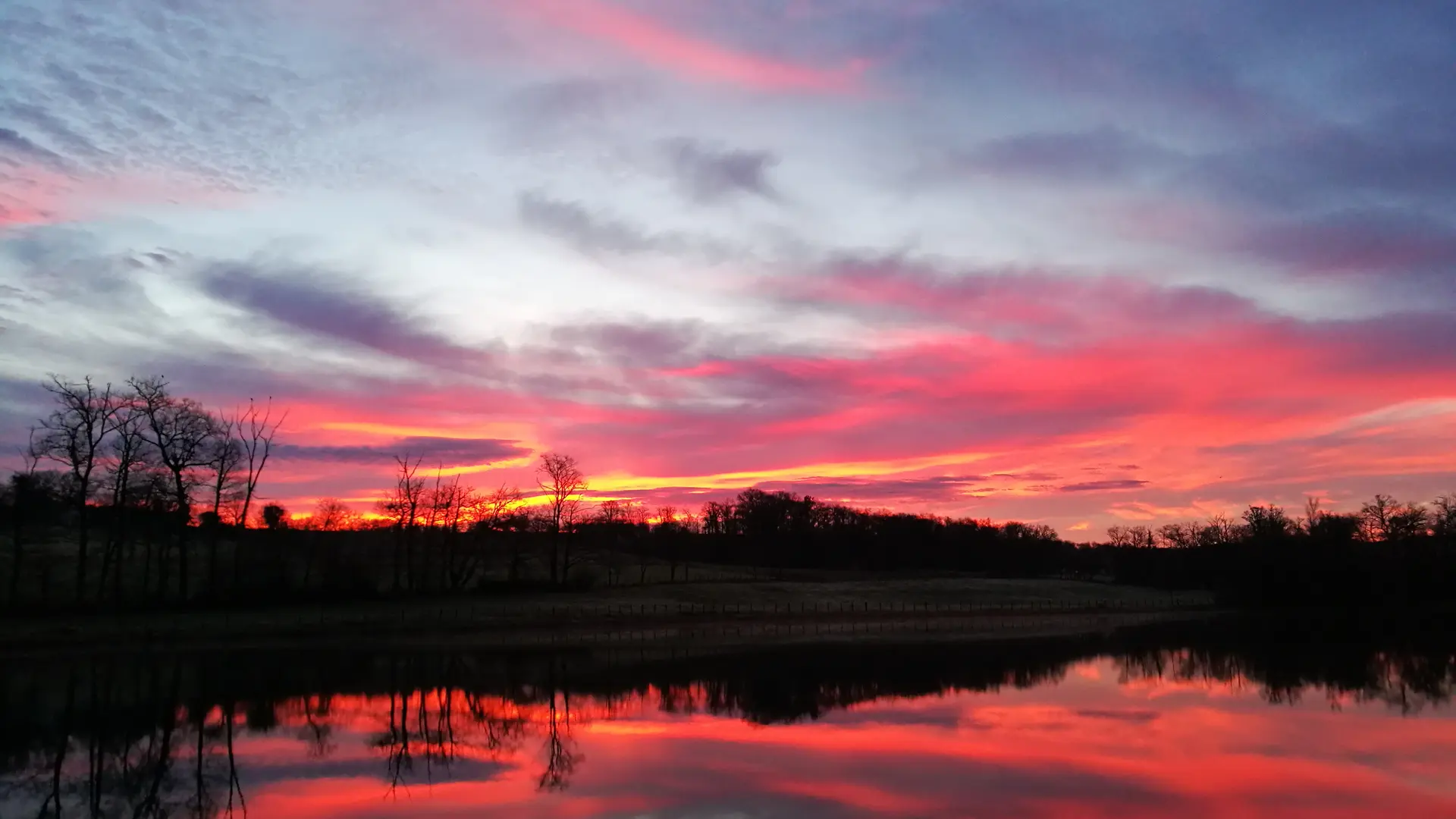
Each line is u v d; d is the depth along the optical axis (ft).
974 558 566.77
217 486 235.61
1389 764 78.64
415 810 66.03
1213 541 443.32
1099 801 66.54
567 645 206.18
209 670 158.92
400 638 209.05
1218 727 96.78
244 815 65.98
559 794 69.62
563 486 327.67
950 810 64.23
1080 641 219.82
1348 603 354.54
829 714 107.76
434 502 288.92
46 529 303.68
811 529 554.87
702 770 76.84
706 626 251.39
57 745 93.09
